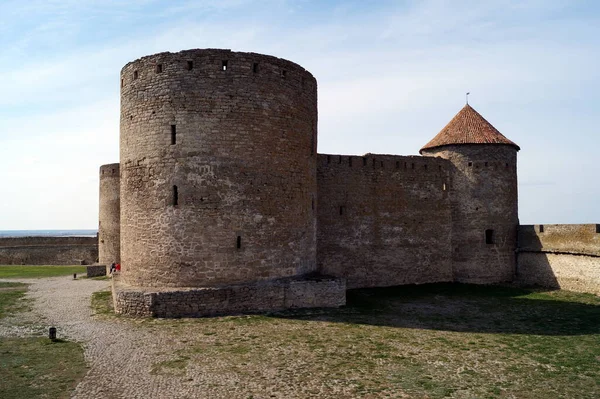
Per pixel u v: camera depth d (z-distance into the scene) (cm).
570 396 990
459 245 2712
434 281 2661
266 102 1794
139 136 1789
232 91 1736
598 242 2286
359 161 2512
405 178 2627
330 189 2436
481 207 2706
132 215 1803
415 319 1705
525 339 1441
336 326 1530
